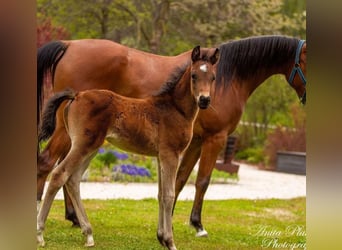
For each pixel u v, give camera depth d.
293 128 23.36
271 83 23.88
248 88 8.63
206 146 8.20
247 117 25.48
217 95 8.16
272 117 25.98
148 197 12.94
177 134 6.79
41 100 7.59
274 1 21.61
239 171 20.44
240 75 8.50
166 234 6.75
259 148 24.50
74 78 7.60
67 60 7.64
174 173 6.79
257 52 8.55
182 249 7.46
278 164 21.17
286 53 8.72
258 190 15.83
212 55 6.55
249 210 12.31
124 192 13.49
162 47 22.42
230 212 11.83
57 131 7.36
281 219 11.40
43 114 6.48
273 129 24.39
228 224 10.34
